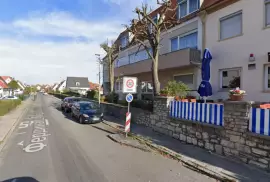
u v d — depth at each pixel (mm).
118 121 16344
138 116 14727
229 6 12844
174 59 15719
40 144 9656
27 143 9883
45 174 6188
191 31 16047
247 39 11773
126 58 27312
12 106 26047
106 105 20969
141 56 23109
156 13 20922
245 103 6887
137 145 9320
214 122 8195
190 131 9430
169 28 18266
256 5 11312
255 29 11359
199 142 8914
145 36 15930
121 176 6031
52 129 13406
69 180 5770
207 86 12305
